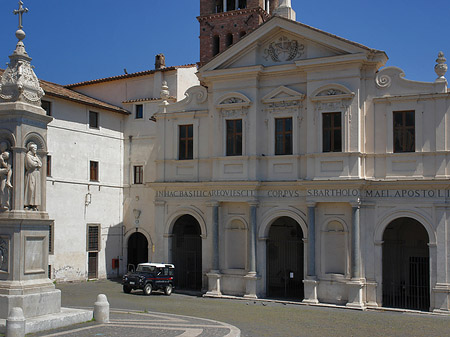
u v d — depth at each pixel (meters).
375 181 30.94
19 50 19.91
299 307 30.55
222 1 51.97
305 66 32.62
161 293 35.56
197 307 29.19
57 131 38.50
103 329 18.12
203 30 50.91
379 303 30.62
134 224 43.47
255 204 33.75
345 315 27.78
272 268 41.25
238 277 34.19
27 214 18.98
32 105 19.70
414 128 30.97
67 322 18.62
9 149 19.23
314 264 31.94
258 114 34.16
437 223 29.80
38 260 19.36
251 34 34.12
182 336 17.38
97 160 41.91
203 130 36.34
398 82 31.39
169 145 37.31
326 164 31.92
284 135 33.81
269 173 33.81
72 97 39.38
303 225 32.75
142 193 43.44
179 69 44.25
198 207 36.16
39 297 18.59
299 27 32.88
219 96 35.00
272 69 33.78
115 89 46.53
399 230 36.09
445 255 29.48
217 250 34.66
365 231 31.30
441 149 30.20
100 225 41.81
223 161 34.62
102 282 40.03
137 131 44.25
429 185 30.02
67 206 39.06
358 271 30.78
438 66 30.69
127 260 43.78
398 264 35.84
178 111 37.19
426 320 26.69
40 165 19.67
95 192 41.47
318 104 32.34
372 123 31.70
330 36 31.92
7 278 18.50
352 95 31.52
